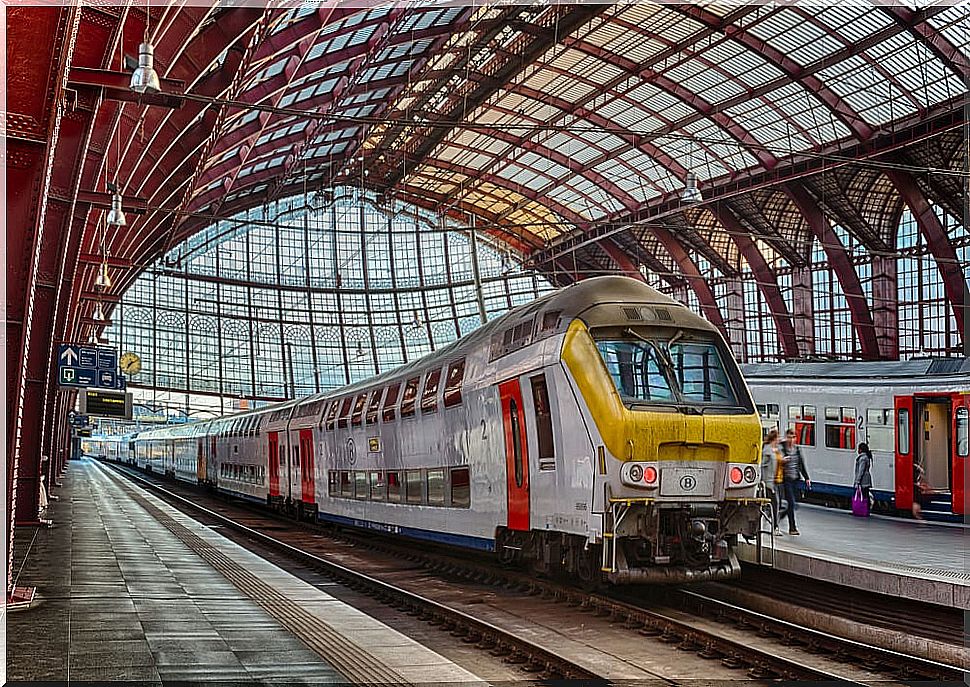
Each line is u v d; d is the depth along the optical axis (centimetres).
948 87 3497
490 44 4038
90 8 1470
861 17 3344
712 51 3816
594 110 4606
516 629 1219
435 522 1855
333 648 959
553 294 1511
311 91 4231
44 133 1145
